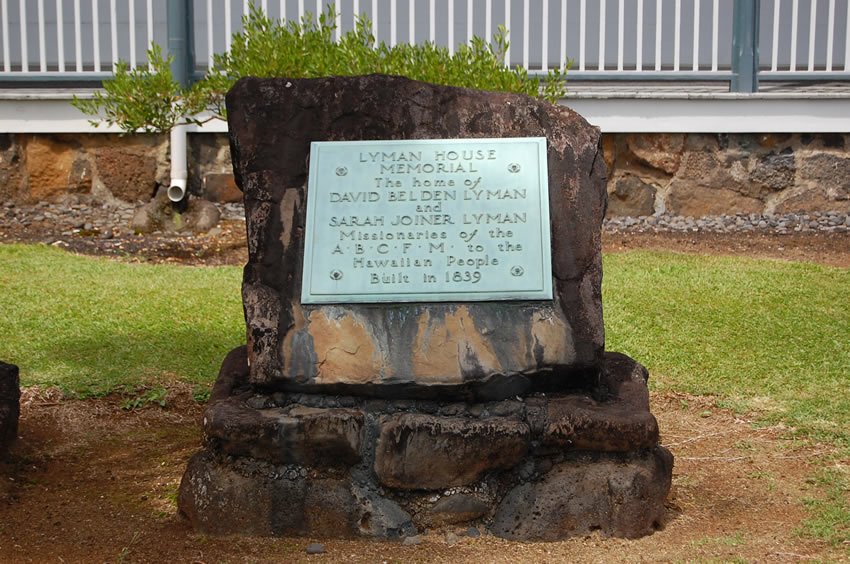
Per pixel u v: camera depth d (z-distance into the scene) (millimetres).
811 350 6016
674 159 9469
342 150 4289
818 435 4934
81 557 3686
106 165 9531
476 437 3828
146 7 9938
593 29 10688
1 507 4160
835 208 9516
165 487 4410
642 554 3688
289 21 7746
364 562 3623
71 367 5695
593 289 4176
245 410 3924
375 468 3865
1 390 4676
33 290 6992
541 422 3887
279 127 4328
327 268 4125
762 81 9617
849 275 7531
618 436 3871
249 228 4227
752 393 5496
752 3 9242
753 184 9508
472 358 3994
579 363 4051
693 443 4941
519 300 4082
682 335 6277
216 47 10312
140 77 7668
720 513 4133
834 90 9391
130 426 5172
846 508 4121
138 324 6418
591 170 4328
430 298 4070
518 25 10453
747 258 8148
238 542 3803
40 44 9461
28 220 9273
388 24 10188
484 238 4160
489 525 3885
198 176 9570
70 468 4645
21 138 9477
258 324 4078
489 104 4402
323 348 4016
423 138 4344
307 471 3877
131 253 8594
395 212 4195
